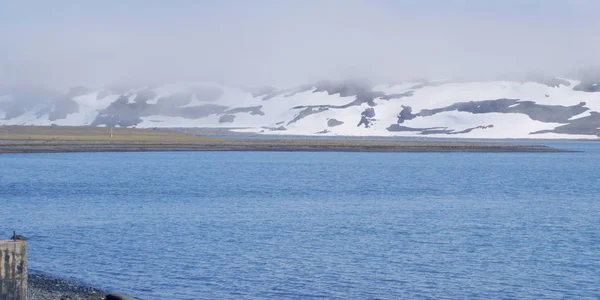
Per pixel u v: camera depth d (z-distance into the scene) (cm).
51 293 3250
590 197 9088
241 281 3691
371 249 4703
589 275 3994
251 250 4581
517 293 3578
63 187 9169
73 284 3509
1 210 6556
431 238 5244
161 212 6606
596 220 6512
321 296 3434
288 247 4725
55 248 4509
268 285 3619
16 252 2320
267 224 5859
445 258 4434
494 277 3916
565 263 4322
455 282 3788
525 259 4441
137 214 6406
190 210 6819
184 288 3522
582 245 5016
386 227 5803
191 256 4325
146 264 4059
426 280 3816
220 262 4159
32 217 6056
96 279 3653
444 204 7906
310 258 4347
